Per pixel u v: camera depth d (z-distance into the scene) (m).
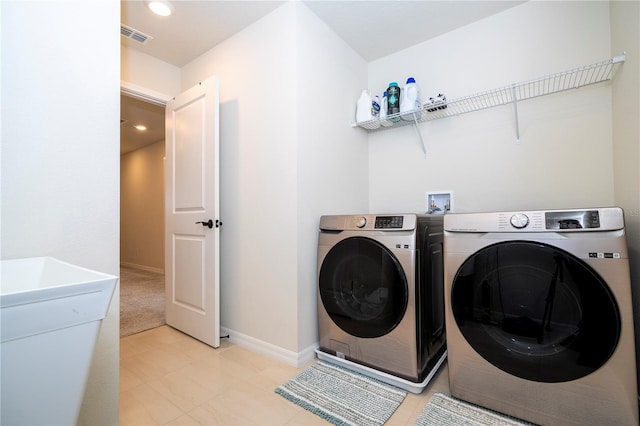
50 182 1.11
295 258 1.77
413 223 1.51
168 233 2.49
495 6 1.92
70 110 1.16
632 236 1.37
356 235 1.68
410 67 2.35
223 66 2.25
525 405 1.21
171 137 2.47
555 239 1.16
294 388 1.51
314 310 1.90
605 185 1.64
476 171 2.06
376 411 1.32
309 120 1.89
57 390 0.65
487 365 1.29
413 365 1.47
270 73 1.93
